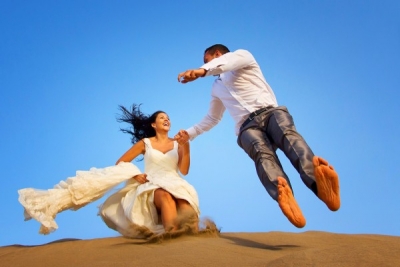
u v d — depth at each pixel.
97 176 5.39
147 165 5.93
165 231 4.78
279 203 3.82
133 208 5.27
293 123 4.36
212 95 5.53
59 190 5.29
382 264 2.83
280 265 3.07
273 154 4.30
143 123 6.41
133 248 4.18
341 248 3.21
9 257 4.28
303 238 4.52
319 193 3.84
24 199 5.12
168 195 5.29
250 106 4.56
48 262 3.92
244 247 3.94
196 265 3.28
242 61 4.52
